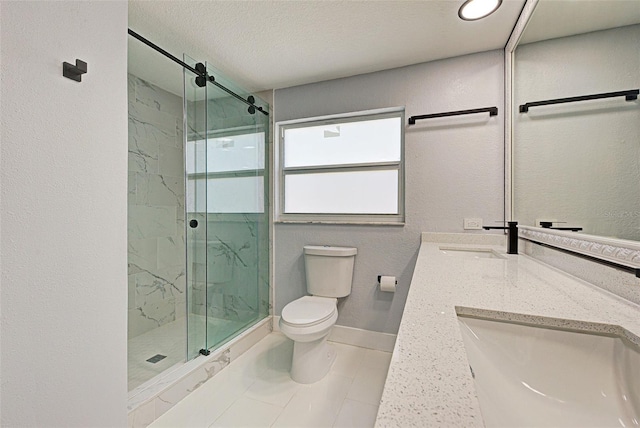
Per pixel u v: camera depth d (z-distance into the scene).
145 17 1.63
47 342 0.92
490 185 2.01
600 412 0.58
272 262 2.67
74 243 0.99
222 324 2.19
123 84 1.16
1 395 0.82
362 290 2.36
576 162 1.08
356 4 1.54
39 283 0.90
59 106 0.95
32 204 0.88
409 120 2.19
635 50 0.74
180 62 1.81
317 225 2.52
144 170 2.46
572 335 0.68
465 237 2.06
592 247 0.95
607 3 0.90
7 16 0.82
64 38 0.96
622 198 0.79
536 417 0.58
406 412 0.37
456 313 0.77
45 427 0.91
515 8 1.57
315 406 1.61
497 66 1.99
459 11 1.58
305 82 2.49
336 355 2.20
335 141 2.55
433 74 2.14
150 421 1.47
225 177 2.21
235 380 1.87
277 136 2.69
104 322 1.08
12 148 0.84
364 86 2.33
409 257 2.22
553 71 1.29
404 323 0.66
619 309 0.74
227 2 1.52
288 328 1.76
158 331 2.49
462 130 2.07
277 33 1.79
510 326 0.73
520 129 1.71
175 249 2.74
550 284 0.99
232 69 2.25
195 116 1.95
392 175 2.38
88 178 1.03
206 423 1.48
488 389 0.60
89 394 1.03
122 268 1.15
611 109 0.86
